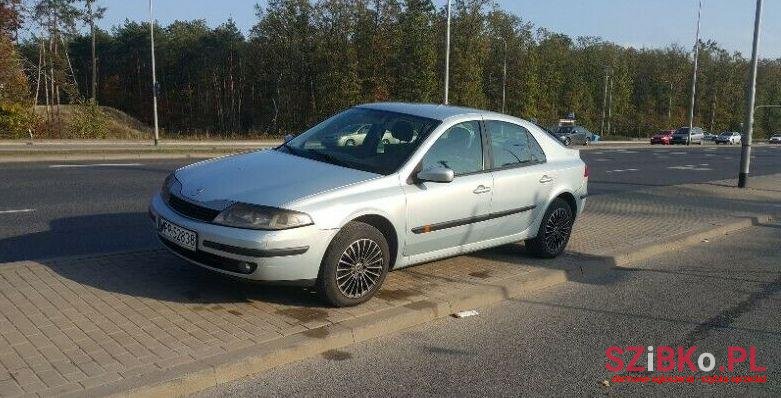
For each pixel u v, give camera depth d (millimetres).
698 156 37156
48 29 50812
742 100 107312
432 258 5801
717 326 5469
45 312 4562
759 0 16094
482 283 5973
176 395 3680
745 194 15008
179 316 4652
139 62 92875
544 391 4059
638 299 6133
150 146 26203
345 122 6246
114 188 11773
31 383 3537
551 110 86125
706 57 108062
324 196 4871
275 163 5465
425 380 4105
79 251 6945
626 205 12148
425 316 5152
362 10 66625
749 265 7758
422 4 62688
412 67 61625
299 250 4688
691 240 8961
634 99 107250
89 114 40281
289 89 74250
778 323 5605
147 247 6965
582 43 101438
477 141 6172
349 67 65812
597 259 7250
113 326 4395
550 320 5402
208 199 4852
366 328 4699
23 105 37094
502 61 77188
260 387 3869
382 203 5164
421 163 5547
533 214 6754
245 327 4523
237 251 4609
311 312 4906
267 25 73438
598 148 44438
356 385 3973
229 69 85625
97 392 3475
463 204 5828
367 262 5133
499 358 4539
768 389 4270
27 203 9617
